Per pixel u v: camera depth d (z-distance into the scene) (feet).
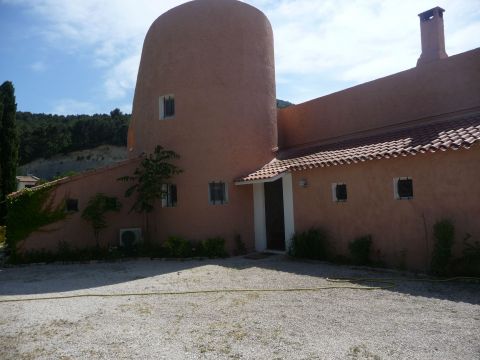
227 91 51.19
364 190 38.27
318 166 41.65
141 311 24.80
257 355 17.11
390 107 47.06
